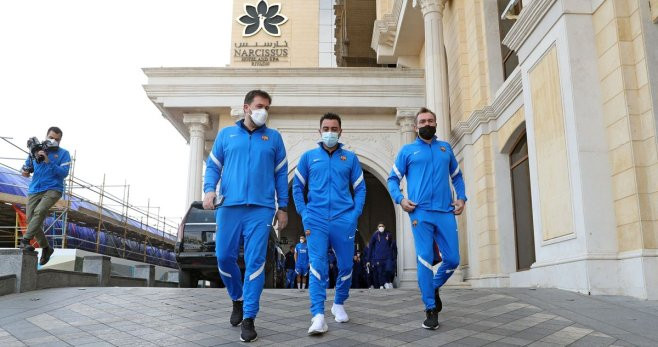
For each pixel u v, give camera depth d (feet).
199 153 62.08
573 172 24.16
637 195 21.43
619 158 22.80
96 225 81.20
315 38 84.17
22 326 16.10
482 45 44.47
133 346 13.32
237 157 14.51
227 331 14.78
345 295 16.12
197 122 62.34
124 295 21.61
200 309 18.33
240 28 82.89
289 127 63.05
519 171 38.99
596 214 23.11
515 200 39.73
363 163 63.21
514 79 35.83
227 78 61.52
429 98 47.65
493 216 40.78
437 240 15.67
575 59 24.71
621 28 23.04
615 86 23.18
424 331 14.84
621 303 19.20
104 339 14.12
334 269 49.83
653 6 21.95
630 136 22.02
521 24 30.35
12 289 23.54
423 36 64.54
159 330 15.03
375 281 45.57
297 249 52.24
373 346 13.21
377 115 64.08
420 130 16.17
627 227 22.08
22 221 65.62
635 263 20.97
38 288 25.14
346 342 13.60
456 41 50.55
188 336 14.25
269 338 14.02
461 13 49.42
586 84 24.47
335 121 15.79
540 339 13.83
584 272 22.39
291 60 82.84
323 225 15.15
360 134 63.72
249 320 13.67
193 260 33.86
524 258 37.58
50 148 25.08
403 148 16.58
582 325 15.40
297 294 23.15
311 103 61.57
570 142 24.52
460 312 17.74
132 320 16.52
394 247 43.98
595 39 24.89
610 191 23.34
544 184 27.76
